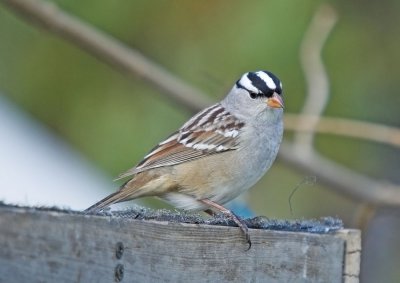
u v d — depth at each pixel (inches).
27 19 455.5
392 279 558.6
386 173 536.7
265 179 510.9
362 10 479.5
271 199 510.3
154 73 460.8
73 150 459.5
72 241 250.1
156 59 473.1
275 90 383.9
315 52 440.5
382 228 565.3
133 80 462.3
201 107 463.5
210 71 443.2
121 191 366.0
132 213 288.4
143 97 466.0
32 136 487.8
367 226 484.7
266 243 299.4
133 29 455.2
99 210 290.2
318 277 305.0
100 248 257.0
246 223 305.3
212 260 289.0
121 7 450.9
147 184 367.9
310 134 477.1
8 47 460.1
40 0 453.4
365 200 473.7
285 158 472.7
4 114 484.1
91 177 475.8
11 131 486.9
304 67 437.7
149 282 271.0
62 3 454.0
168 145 372.8
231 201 407.5
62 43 464.1
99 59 458.3
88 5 452.8
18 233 240.1
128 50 459.2
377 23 480.7
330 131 464.4
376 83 481.4
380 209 490.9
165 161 369.4
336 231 309.7
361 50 477.1
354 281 310.3
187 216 296.4
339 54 474.9
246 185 385.1
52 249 245.8
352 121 466.6
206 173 373.7
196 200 377.1
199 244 285.1
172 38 452.8
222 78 441.1
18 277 240.1
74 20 454.3
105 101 458.9
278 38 435.5
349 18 479.2
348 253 308.5
